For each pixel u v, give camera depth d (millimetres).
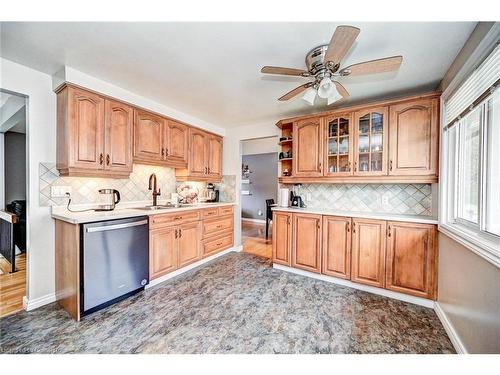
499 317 1125
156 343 1639
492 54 1271
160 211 2639
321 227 2756
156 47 1757
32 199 2086
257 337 1714
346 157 2789
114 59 1933
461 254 1604
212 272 3043
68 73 2064
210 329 1809
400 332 1782
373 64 1527
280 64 1997
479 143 1487
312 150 2951
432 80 2266
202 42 1689
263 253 3957
